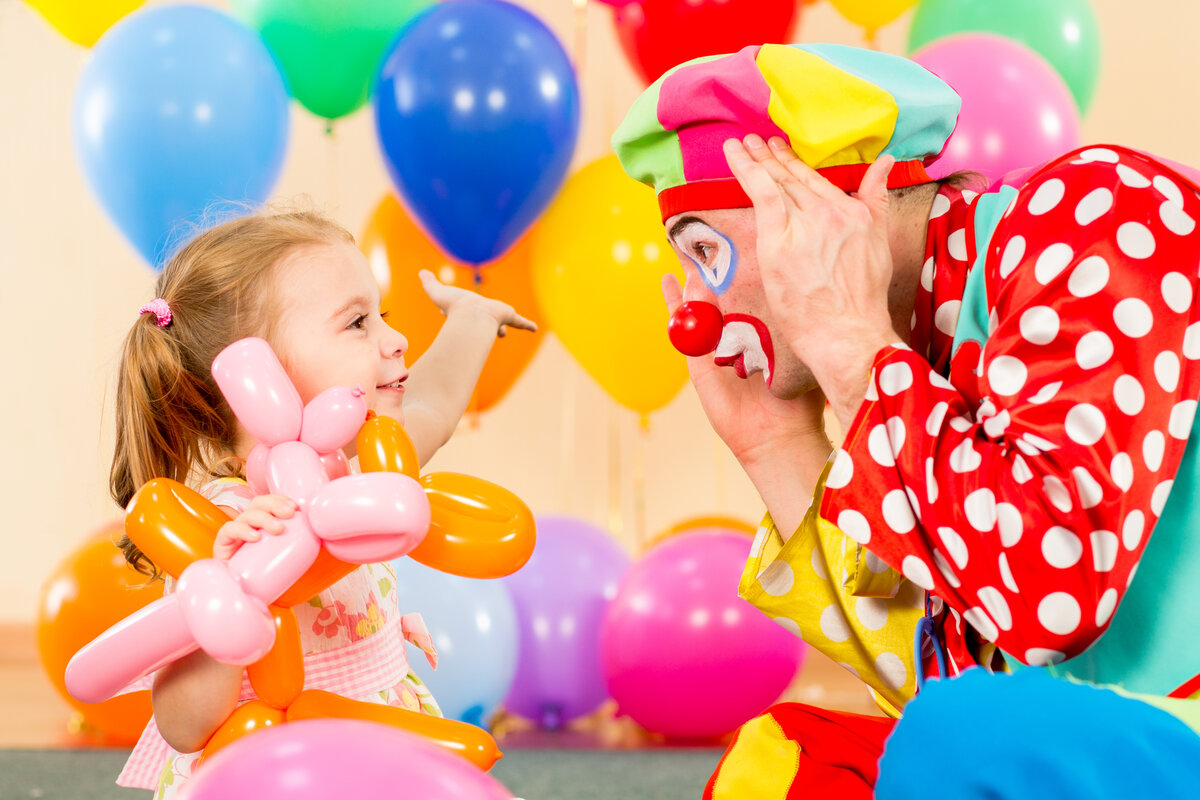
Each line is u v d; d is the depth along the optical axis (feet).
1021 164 7.64
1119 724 2.37
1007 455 2.71
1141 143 12.87
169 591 3.45
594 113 13.30
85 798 6.43
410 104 8.10
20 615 13.53
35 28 13.80
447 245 8.47
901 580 3.45
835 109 3.09
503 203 8.26
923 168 3.24
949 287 3.17
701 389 3.67
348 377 3.60
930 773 2.41
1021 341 2.75
